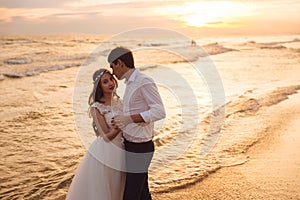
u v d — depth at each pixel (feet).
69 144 17.85
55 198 11.66
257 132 18.75
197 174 13.21
